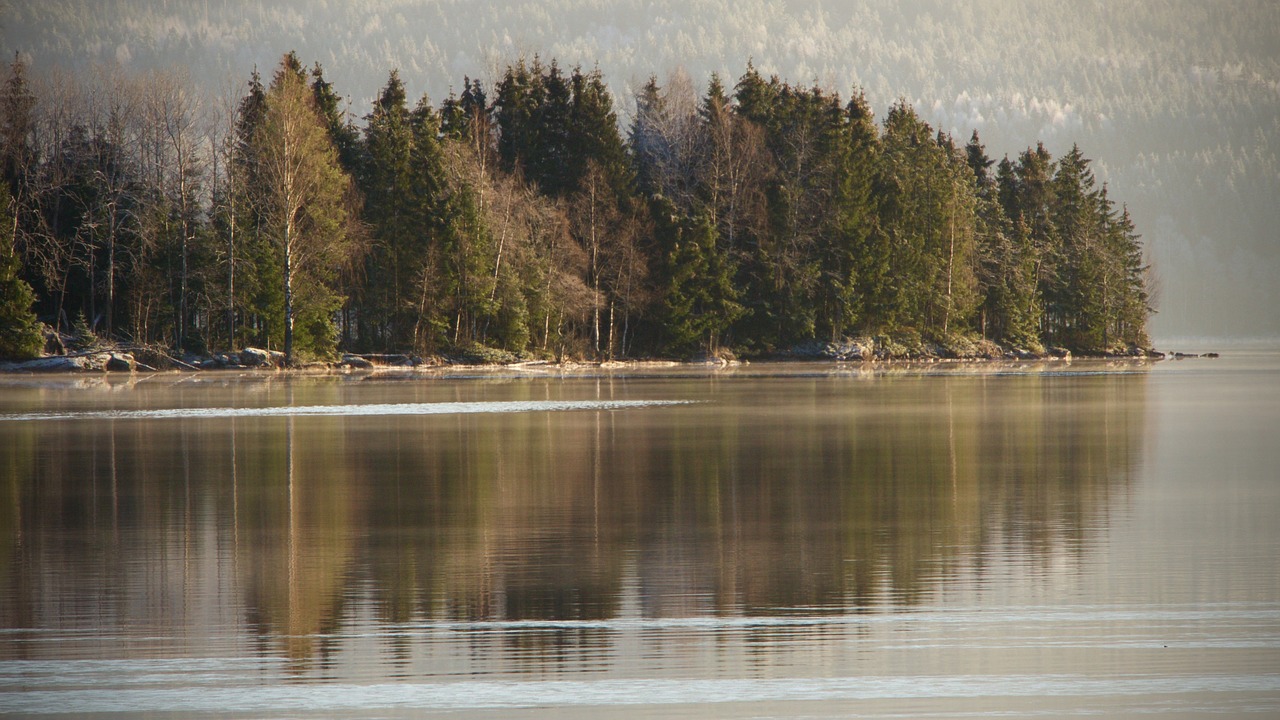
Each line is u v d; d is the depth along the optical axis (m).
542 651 56.47
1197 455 128.38
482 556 75.94
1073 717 48.84
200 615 62.22
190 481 108.88
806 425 164.38
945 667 54.25
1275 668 53.94
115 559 75.06
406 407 197.12
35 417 175.62
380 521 88.25
